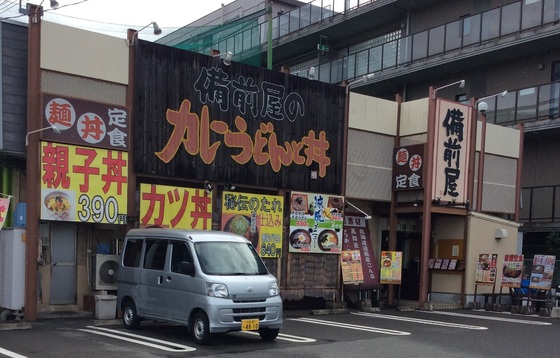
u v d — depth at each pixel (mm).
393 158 17891
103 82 12867
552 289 17594
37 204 11891
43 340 9906
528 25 20703
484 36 22016
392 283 16750
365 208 18188
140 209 13086
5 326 10969
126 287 11555
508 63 22766
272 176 15242
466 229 17938
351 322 13586
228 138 14531
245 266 10516
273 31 29984
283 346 9938
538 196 21328
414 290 18969
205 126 14172
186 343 9938
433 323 13781
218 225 14445
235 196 14578
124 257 11844
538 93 20609
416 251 19188
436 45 23656
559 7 19891
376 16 26266
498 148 19500
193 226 13844
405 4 25266
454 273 18062
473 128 18297
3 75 12016
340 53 29422
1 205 11445
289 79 15703
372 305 17141
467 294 17766
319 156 16172
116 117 12906
